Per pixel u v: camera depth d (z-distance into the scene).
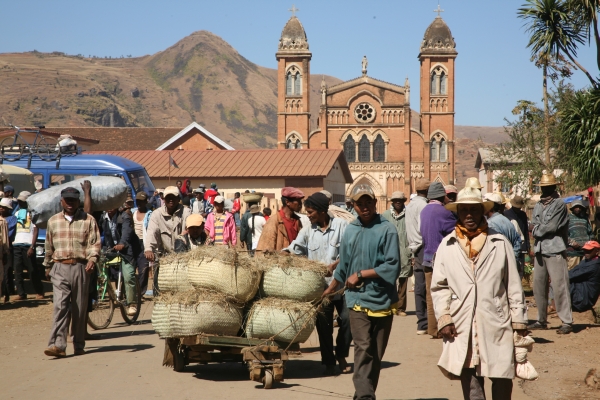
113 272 14.50
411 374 8.47
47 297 16.84
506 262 5.85
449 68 81.44
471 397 5.79
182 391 7.69
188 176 44.97
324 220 8.86
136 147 73.75
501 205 11.43
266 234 9.43
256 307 8.17
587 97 16.64
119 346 10.65
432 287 5.97
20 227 16.28
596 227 17.14
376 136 80.25
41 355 9.91
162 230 11.68
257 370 7.79
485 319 5.73
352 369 8.88
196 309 8.08
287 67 82.19
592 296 12.05
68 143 24.20
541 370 8.69
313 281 8.29
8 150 24.77
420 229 10.70
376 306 6.73
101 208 13.24
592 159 16.28
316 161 46.72
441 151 81.19
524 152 24.88
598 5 17.00
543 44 19.23
